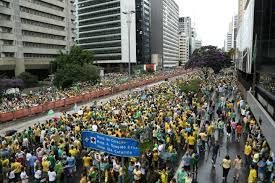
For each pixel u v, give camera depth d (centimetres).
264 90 2503
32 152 1798
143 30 14988
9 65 7662
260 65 2722
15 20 7788
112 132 1834
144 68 13788
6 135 2180
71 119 2391
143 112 2550
